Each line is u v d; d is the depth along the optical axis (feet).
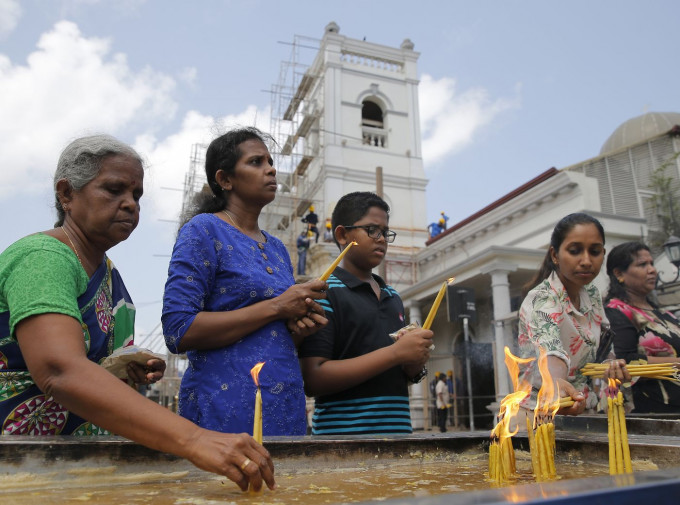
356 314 7.52
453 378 41.22
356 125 68.44
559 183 37.60
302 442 4.44
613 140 55.16
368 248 8.07
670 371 6.42
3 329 4.19
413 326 7.14
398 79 72.69
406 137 70.18
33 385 4.43
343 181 64.59
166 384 49.06
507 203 42.63
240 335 5.69
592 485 1.75
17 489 3.31
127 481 3.63
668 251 23.26
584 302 7.66
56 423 4.51
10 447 3.39
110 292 5.38
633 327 9.29
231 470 3.17
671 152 39.09
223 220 6.51
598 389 9.27
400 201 66.69
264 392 5.59
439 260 53.83
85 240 4.85
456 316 26.12
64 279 3.97
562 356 6.36
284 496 3.26
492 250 34.19
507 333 32.48
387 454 4.81
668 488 1.80
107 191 4.73
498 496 1.63
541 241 39.58
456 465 4.86
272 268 6.55
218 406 5.45
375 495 3.35
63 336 3.55
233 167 6.72
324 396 7.35
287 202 70.18
